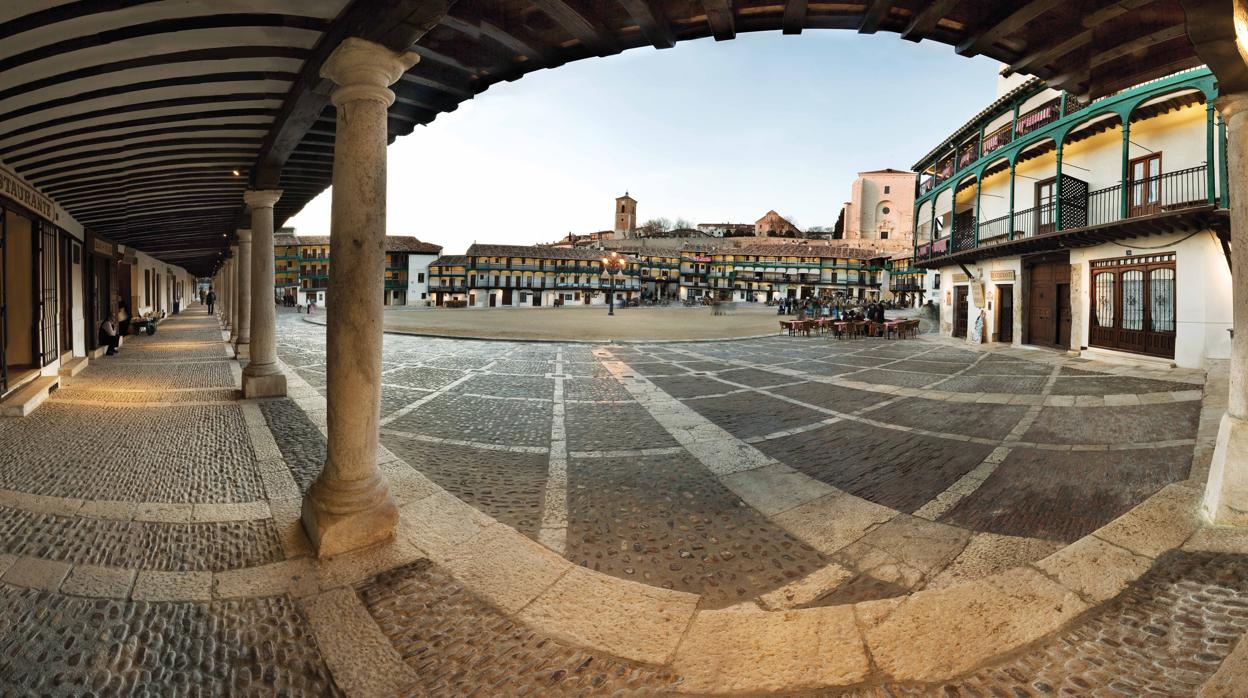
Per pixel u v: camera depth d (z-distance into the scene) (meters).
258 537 3.20
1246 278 3.29
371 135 3.13
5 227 6.20
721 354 14.61
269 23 3.42
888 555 3.23
